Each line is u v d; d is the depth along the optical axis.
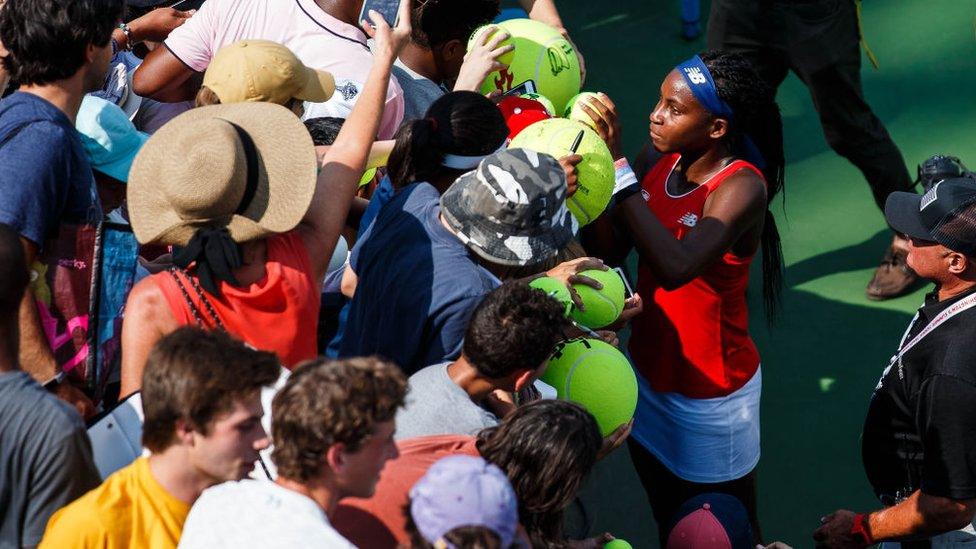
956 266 7.66
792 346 13.00
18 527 5.14
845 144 13.69
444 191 7.31
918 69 16.69
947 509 7.49
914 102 16.12
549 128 7.64
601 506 11.27
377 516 5.34
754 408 9.19
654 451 9.32
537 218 6.39
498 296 5.86
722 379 8.88
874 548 9.33
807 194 15.02
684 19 17.53
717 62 8.13
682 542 7.60
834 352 12.88
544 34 9.62
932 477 7.51
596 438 5.56
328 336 8.01
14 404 5.03
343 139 6.78
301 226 6.35
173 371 4.81
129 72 9.92
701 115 8.11
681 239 8.42
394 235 6.77
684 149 8.33
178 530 5.00
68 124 6.34
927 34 17.27
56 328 6.34
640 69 17.25
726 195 8.20
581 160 7.41
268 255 5.91
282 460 4.69
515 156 6.44
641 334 9.04
